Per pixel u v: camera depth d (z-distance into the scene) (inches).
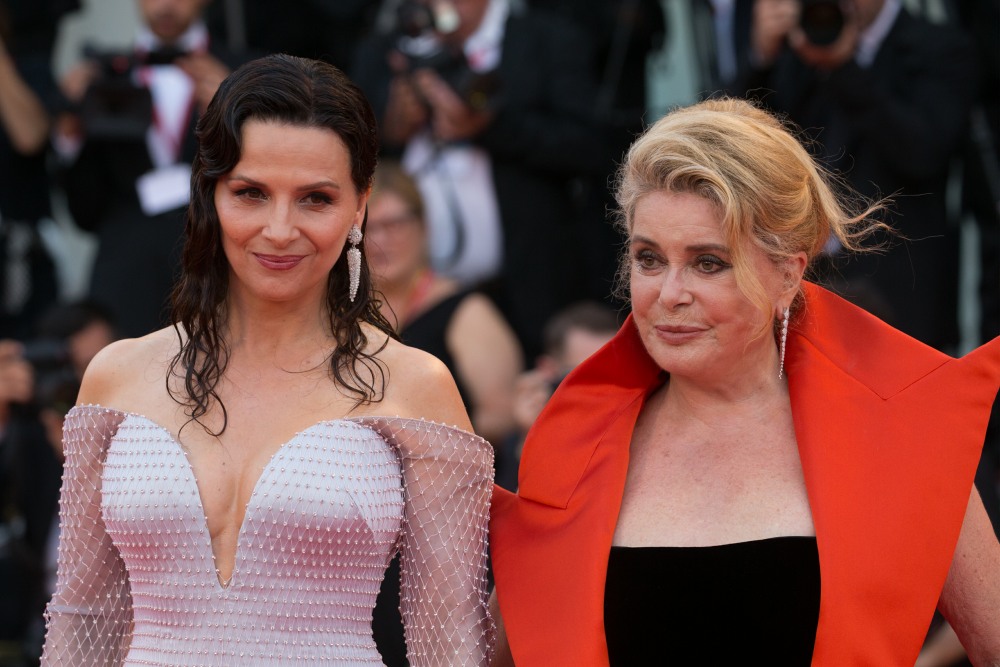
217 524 354.0
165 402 363.3
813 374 359.9
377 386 365.7
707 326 342.6
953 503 342.6
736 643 339.6
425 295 621.9
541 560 366.3
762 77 636.1
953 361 357.1
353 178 350.9
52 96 773.3
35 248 780.6
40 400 636.1
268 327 364.5
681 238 338.0
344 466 356.5
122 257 687.7
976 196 686.5
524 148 687.7
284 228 342.6
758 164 336.8
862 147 630.5
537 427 381.4
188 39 711.1
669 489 357.7
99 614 374.6
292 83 344.2
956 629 354.6
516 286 688.4
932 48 644.7
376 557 363.6
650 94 821.2
